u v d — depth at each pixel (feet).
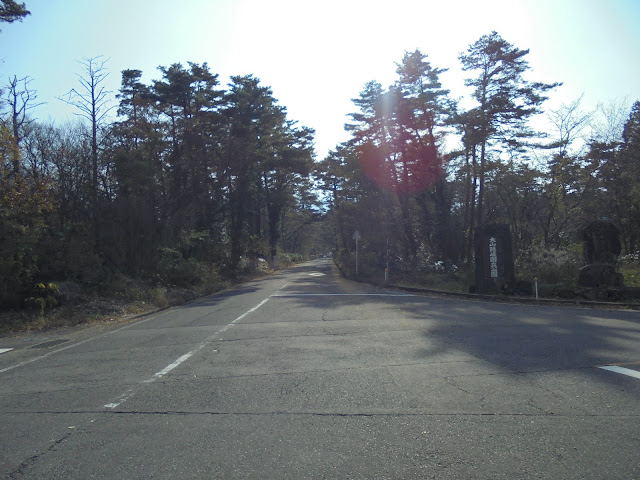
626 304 47.42
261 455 14.28
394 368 23.95
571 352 26.61
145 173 72.64
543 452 14.14
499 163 101.35
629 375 21.83
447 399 19.02
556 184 105.19
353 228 128.67
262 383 21.84
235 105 117.39
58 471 13.55
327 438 15.42
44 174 64.64
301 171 144.66
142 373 24.40
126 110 90.12
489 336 31.96
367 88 119.03
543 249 73.72
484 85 98.43
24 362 28.53
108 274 61.05
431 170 106.52
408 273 90.89
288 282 95.86
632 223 103.60
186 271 80.84
